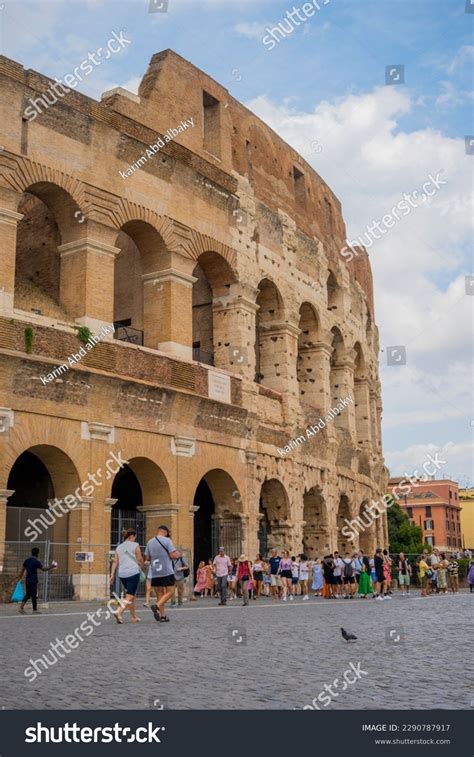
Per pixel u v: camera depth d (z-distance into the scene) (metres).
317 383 57.06
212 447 44.19
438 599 46.59
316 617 28.08
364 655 16.39
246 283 48.59
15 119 35.94
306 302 56.06
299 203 58.97
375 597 48.31
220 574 36.09
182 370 42.25
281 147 56.28
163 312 42.69
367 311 72.94
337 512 57.06
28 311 36.47
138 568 24.48
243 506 46.00
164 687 12.54
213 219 46.59
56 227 43.53
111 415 38.34
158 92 43.91
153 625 23.66
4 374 33.81
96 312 38.31
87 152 39.00
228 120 49.69
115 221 39.91
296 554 50.62
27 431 34.56
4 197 35.09
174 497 41.09
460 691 12.22
